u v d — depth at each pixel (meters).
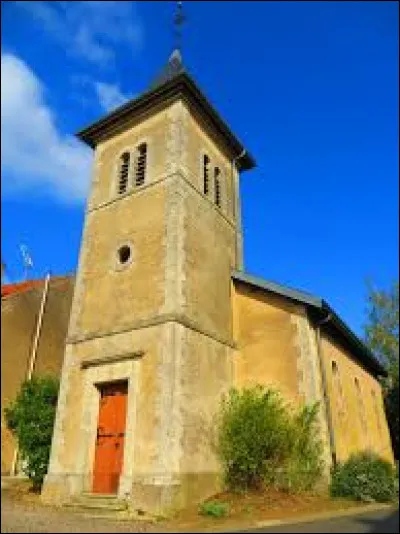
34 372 16.22
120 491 9.40
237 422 10.27
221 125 15.28
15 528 6.97
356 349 15.51
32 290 17.53
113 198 13.68
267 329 12.14
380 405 18.39
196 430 9.98
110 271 12.38
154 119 14.28
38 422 12.23
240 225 15.33
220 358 11.58
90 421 10.72
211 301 12.09
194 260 11.91
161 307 10.80
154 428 9.57
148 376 10.19
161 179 12.84
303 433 10.18
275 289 12.25
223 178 15.30
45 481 10.58
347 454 11.89
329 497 9.76
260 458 9.85
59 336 17.41
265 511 8.52
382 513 8.15
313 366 11.18
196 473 9.57
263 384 11.50
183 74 13.43
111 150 14.95
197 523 7.86
